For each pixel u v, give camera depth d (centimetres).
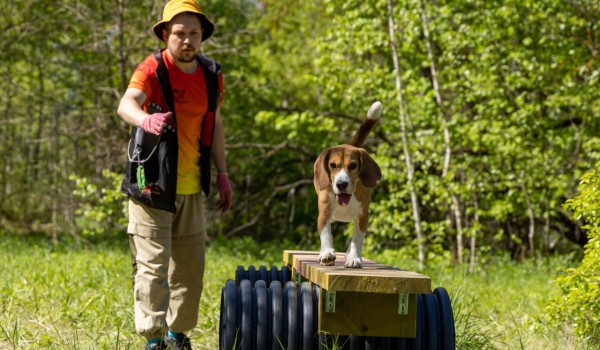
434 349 517
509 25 1589
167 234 548
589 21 1595
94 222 2283
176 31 543
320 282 492
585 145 1571
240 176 2508
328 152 523
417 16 1620
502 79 1667
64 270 1077
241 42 2323
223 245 2000
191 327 595
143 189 541
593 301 675
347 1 1703
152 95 553
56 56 2175
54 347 616
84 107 2041
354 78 1778
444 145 1670
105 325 729
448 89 1805
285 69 2639
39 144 2519
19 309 802
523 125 1600
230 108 2292
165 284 546
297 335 516
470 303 769
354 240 541
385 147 1739
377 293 500
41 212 2483
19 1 2166
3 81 2269
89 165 2208
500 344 736
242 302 523
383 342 523
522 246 2033
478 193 1820
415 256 1686
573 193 1714
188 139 562
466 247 2019
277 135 2373
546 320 748
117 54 1938
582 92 1545
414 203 1642
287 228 2534
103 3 1969
